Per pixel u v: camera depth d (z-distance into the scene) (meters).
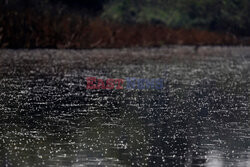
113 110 21.94
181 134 17.28
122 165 13.26
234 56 71.06
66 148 14.98
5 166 13.00
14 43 63.47
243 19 178.00
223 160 13.91
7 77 32.94
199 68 45.47
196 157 14.22
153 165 13.31
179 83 32.75
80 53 60.09
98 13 108.62
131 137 16.64
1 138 16.20
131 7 154.50
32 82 30.70
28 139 16.11
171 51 78.62
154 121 19.61
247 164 13.55
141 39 89.06
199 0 177.62
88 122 19.11
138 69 41.75
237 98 26.39
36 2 75.12
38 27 65.38
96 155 14.22
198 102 24.78
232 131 17.95
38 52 58.47
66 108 22.12
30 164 13.21
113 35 78.25
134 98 25.66
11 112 20.88
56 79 32.62
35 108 21.92
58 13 71.25
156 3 168.25
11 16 63.16
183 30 118.81
